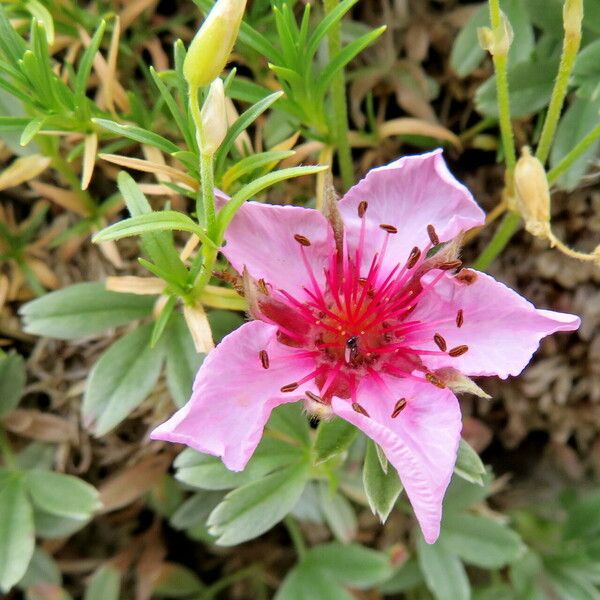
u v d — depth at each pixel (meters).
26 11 0.05
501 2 0.05
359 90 0.05
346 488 0.05
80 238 0.05
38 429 0.05
